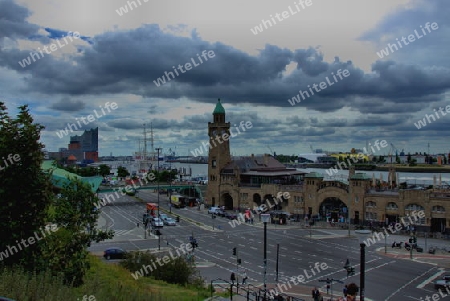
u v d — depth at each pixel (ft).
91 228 195.62
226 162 598.75
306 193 492.95
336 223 448.65
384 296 208.54
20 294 84.48
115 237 369.91
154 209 498.69
